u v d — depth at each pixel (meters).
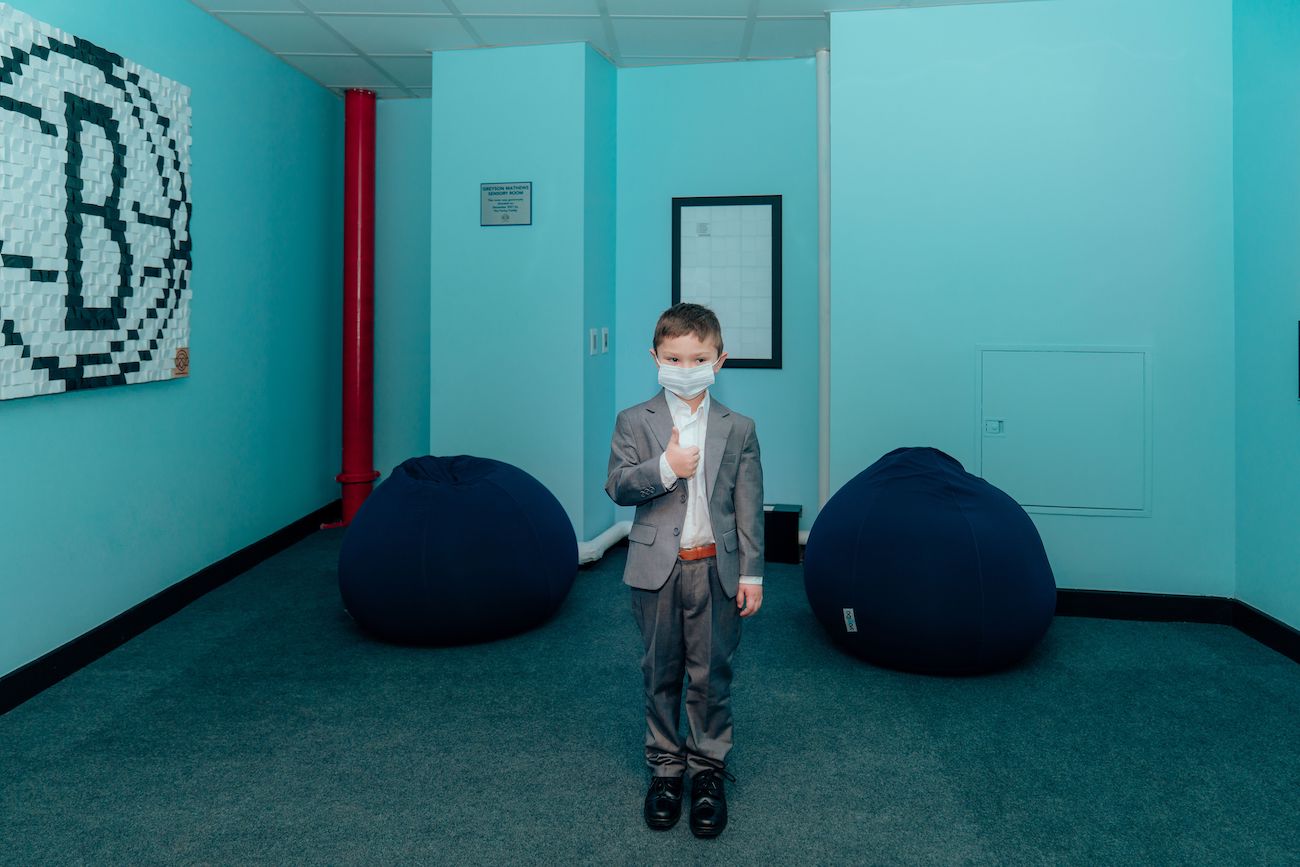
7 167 2.78
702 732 2.17
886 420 3.94
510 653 3.29
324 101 5.30
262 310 4.63
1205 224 3.67
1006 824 2.13
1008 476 3.86
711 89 4.86
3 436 2.83
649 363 4.98
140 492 3.60
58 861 1.97
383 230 5.52
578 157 4.44
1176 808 2.20
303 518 5.16
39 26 2.91
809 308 4.83
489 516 3.33
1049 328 3.80
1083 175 3.75
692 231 4.89
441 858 1.98
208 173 4.09
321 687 2.97
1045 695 2.91
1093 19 3.72
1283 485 3.33
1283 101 3.27
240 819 2.15
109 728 2.66
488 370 4.57
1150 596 3.73
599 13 4.09
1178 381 3.71
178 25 3.82
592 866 1.96
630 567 2.10
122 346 3.39
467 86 4.53
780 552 4.67
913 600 2.94
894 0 3.81
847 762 2.45
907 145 3.88
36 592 2.99
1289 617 3.30
